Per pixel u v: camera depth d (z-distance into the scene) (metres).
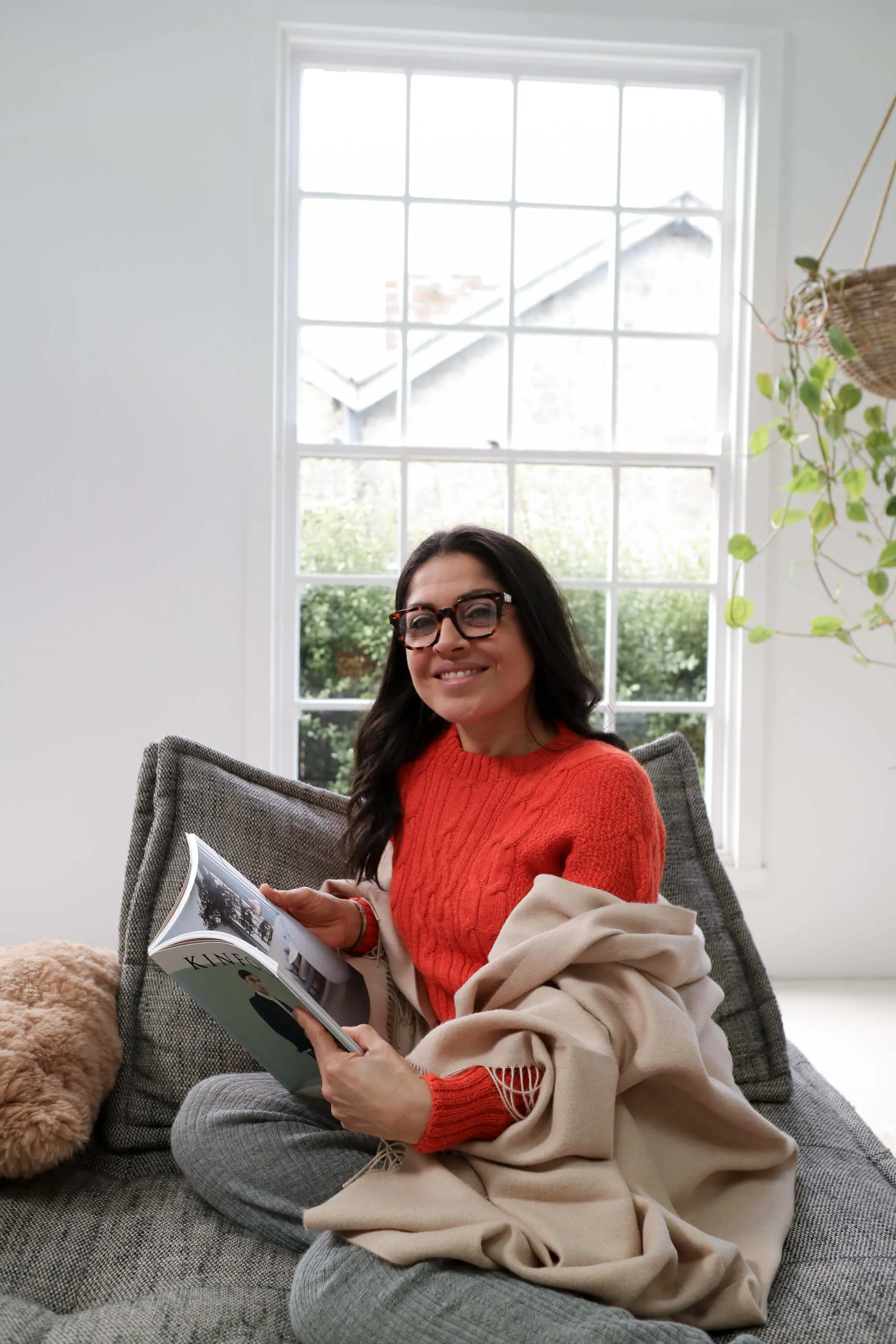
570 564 3.09
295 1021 1.13
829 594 2.79
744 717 3.01
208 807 1.57
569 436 3.08
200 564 2.87
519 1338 0.93
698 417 3.10
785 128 2.94
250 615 2.88
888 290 1.61
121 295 2.82
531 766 1.34
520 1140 1.09
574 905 1.17
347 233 3.01
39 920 2.86
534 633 1.32
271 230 2.84
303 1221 1.14
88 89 2.79
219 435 2.86
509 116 3.01
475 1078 1.12
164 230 2.82
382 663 3.07
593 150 3.03
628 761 1.28
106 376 2.83
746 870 3.02
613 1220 1.03
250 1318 1.05
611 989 1.16
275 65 2.82
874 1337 1.01
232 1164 1.22
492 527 3.07
